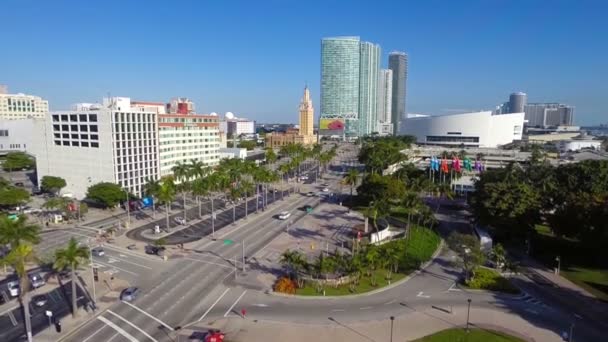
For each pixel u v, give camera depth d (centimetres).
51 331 6569
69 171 16750
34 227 7206
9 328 6656
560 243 11369
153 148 17162
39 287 8294
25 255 6191
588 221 9744
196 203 16700
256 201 16588
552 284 8675
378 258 8619
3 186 14925
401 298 7938
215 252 10619
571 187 13238
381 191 14950
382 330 6700
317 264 8344
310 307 7519
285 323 6900
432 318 7125
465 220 14100
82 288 8269
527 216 10750
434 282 8756
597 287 8519
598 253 10500
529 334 6588
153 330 6662
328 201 17525
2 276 8819
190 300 7769
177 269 9375
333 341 6344
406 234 11719
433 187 14538
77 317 7038
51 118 16988
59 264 6788
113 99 18562
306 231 12731
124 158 15738
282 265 9638
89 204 15875
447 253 10694
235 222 13812
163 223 13512
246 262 9862
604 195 10388
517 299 7931
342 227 13238
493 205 11219
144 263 9762
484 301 7831
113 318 7044
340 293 8106
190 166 14812
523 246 11144
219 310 7375
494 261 9712
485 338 6425
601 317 7212
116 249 10762
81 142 16262
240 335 6500
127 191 14938
